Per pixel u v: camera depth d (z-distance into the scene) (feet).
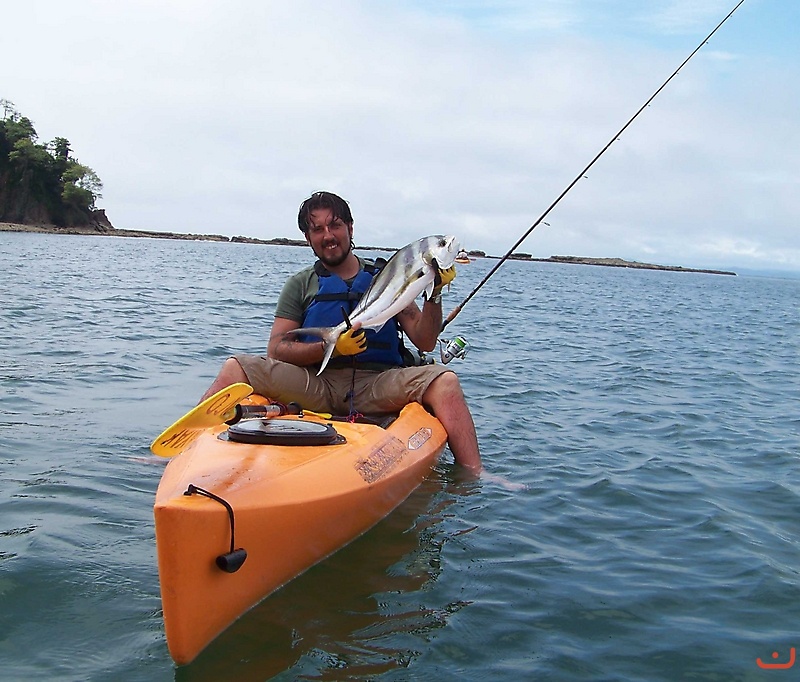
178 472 11.03
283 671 8.64
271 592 10.39
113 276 76.38
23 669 8.56
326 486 11.48
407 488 14.34
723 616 10.27
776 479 16.62
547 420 21.88
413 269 13.97
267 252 234.58
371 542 12.41
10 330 33.86
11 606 9.86
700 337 49.55
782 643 9.61
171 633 8.68
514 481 15.92
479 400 24.27
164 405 21.45
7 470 15.03
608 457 18.08
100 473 15.10
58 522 12.57
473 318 53.98
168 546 8.68
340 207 16.75
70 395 21.91
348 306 16.58
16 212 310.04
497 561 11.84
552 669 8.89
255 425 12.66
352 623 9.76
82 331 35.17
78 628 9.46
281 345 16.60
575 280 153.79
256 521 9.86
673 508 14.57
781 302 120.98
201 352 31.40
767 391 28.71
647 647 9.44
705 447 19.38
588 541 12.80
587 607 10.42
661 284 170.71
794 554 12.47
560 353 37.27
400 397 16.79
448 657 9.06
